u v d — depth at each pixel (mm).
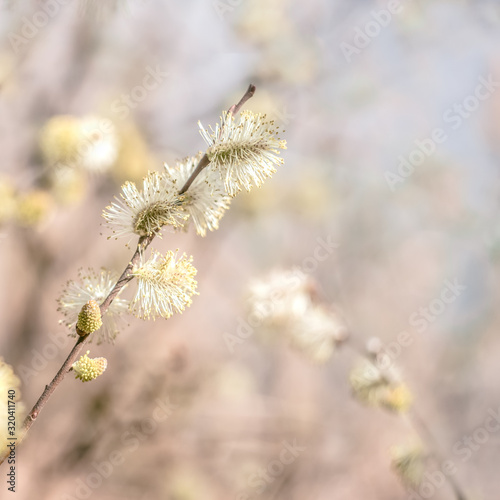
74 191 772
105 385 1018
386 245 1457
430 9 1245
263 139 581
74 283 584
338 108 1226
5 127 828
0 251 1001
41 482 941
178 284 577
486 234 1382
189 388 1064
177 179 590
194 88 1067
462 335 1462
